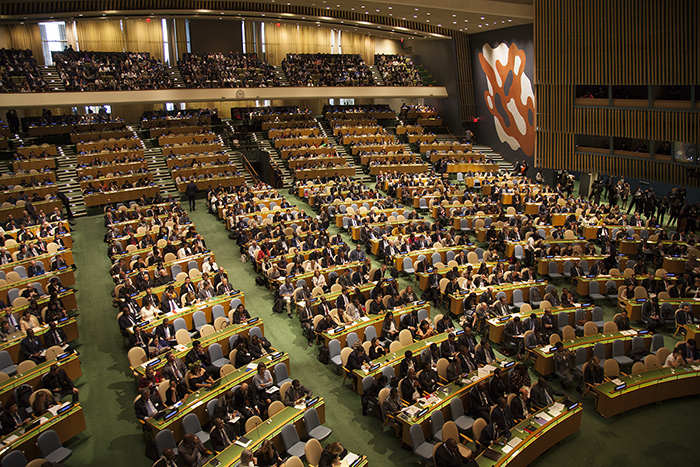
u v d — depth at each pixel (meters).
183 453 8.34
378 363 11.23
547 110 28.44
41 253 17.17
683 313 13.85
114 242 17.92
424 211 25.03
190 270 16.02
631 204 24.52
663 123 23.70
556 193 25.78
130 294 13.92
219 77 35.94
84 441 9.95
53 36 37.19
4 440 8.59
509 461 8.59
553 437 9.68
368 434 10.25
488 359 11.70
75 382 11.83
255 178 28.72
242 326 12.80
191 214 24.14
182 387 10.00
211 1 33.16
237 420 9.65
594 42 25.19
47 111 31.41
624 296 15.06
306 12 35.22
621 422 10.73
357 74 41.00
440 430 9.46
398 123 39.53
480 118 38.25
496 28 33.50
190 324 13.61
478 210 22.94
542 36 27.28
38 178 24.70
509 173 30.55
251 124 35.44
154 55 40.38
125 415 10.75
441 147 35.12
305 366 12.66
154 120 32.50
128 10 32.72
